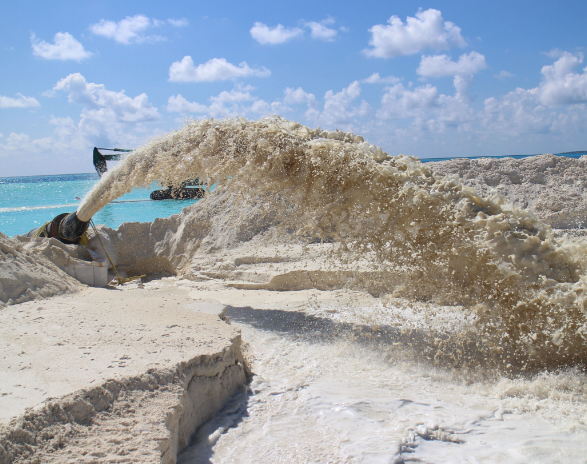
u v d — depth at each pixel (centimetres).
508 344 409
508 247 399
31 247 747
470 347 449
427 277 453
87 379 253
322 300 669
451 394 345
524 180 1238
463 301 432
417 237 447
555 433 279
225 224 980
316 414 307
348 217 493
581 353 382
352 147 491
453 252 418
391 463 242
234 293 738
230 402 330
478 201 438
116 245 955
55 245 778
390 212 462
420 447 262
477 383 368
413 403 323
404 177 460
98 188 740
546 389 347
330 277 736
